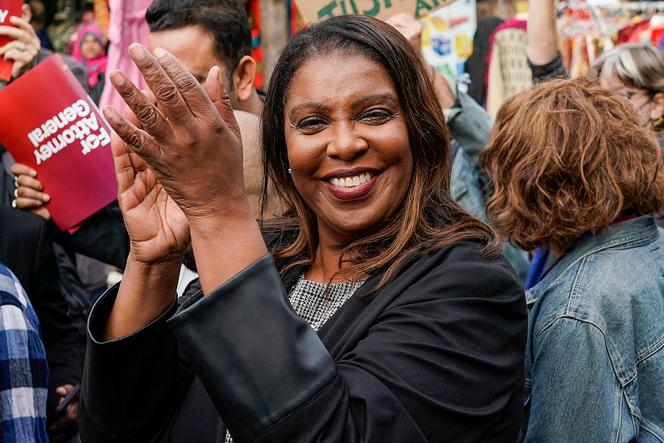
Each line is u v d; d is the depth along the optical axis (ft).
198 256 4.03
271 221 5.51
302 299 5.07
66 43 23.93
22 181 9.16
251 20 16.05
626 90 10.61
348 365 4.25
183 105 3.85
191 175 3.95
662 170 6.77
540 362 6.31
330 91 4.63
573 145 6.54
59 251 10.73
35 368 6.09
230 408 3.90
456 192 10.16
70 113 9.05
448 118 10.19
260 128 5.39
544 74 11.43
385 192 4.75
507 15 23.58
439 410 4.14
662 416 6.31
